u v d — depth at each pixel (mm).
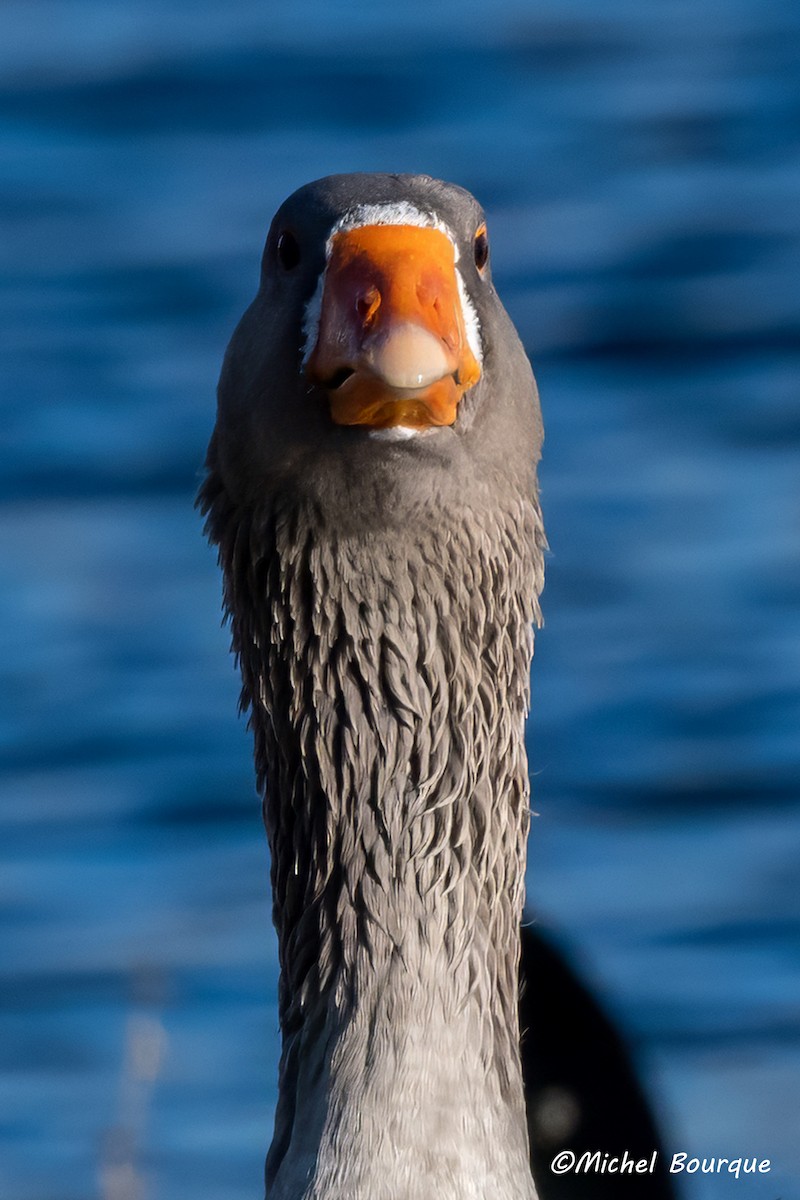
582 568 20156
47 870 15922
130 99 32781
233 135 31859
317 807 7090
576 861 15844
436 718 6957
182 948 14227
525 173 30422
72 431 23375
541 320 26094
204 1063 12453
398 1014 6770
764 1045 12805
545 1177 8156
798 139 31078
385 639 6914
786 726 17672
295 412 6625
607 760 17328
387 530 6762
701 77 33469
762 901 14930
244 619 7180
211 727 18297
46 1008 13594
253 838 16469
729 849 15812
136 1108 9898
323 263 6594
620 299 26453
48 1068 12781
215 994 13492
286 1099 6977
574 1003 8344
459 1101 6691
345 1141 6617
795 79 33250
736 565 20000
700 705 17938
